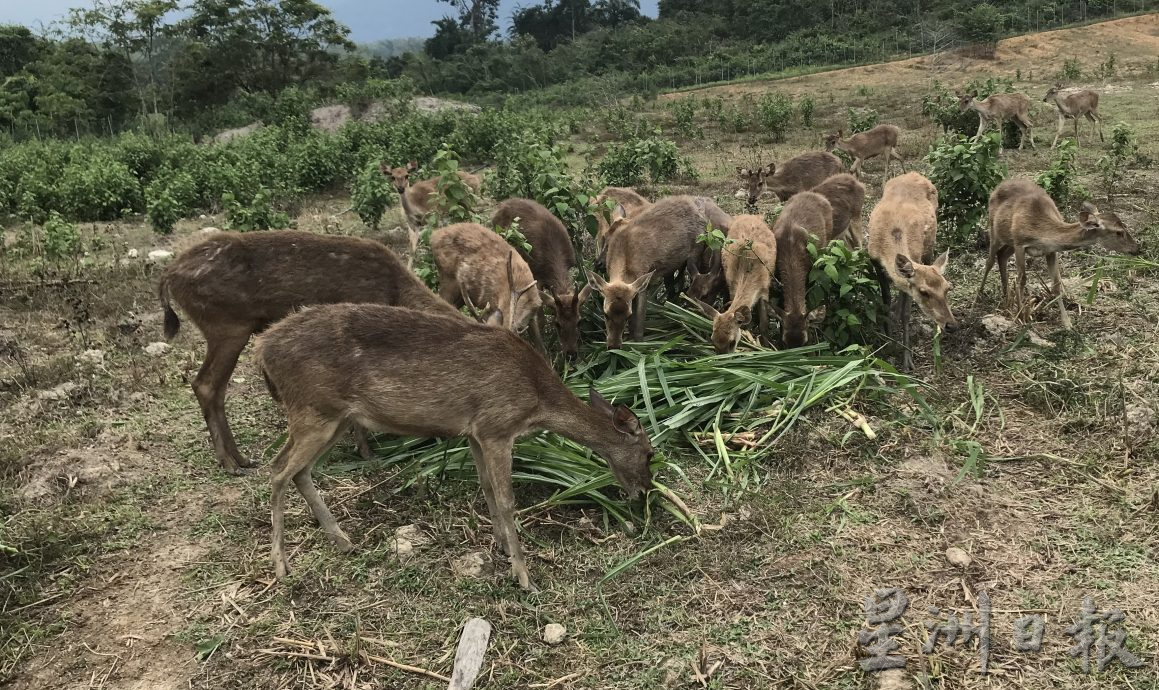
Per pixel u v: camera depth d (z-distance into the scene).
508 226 8.02
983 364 6.88
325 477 5.72
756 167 14.14
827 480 5.50
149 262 10.98
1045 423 5.93
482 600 4.58
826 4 54.50
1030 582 4.51
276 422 6.58
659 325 7.78
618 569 4.69
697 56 51.88
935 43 40.59
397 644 4.29
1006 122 17.27
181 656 4.27
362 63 49.22
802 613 4.39
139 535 5.20
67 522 5.27
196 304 5.68
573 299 6.90
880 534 4.96
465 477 5.57
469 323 4.70
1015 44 38.62
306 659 4.20
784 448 5.75
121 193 16.14
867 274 7.48
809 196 8.20
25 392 7.10
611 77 48.41
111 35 45.78
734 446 5.82
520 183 11.42
